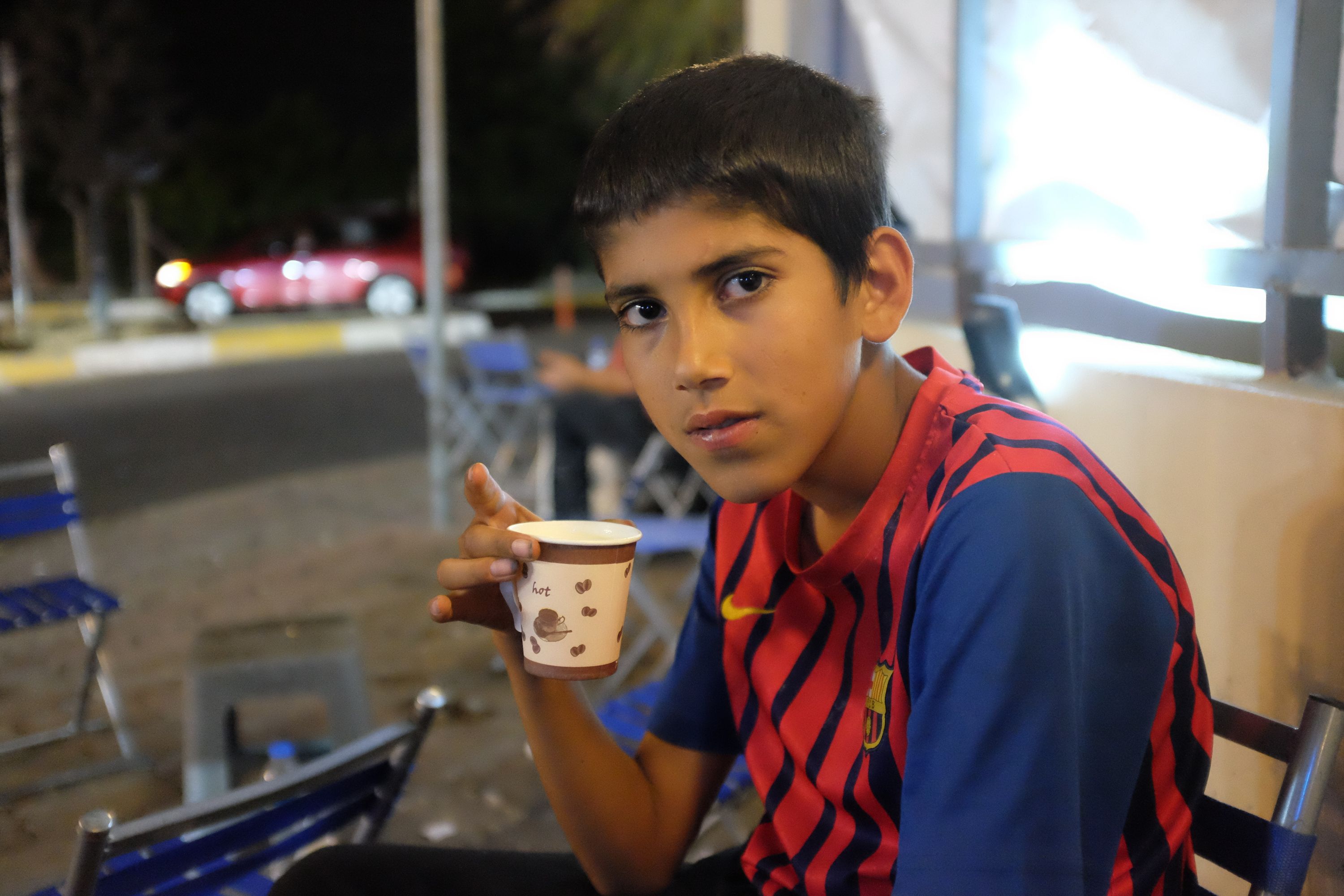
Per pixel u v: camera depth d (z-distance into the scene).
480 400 7.66
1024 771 0.89
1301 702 1.53
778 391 0.98
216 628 2.96
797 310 0.98
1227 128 2.02
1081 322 2.34
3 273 17.23
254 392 11.12
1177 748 1.07
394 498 6.68
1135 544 1.01
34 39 15.09
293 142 25.20
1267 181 1.73
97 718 3.52
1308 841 1.08
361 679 2.78
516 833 2.82
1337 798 1.42
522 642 1.19
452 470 7.39
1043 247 2.38
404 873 1.28
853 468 1.12
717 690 1.38
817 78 1.07
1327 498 1.47
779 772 1.24
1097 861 0.94
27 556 5.39
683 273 0.98
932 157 3.04
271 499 6.66
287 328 15.27
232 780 2.69
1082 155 2.40
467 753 3.26
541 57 26.06
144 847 1.07
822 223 0.98
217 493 6.80
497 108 26.41
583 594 1.03
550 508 5.05
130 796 2.99
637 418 4.82
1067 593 0.92
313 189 25.03
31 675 3.87
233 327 15.67
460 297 19.92
